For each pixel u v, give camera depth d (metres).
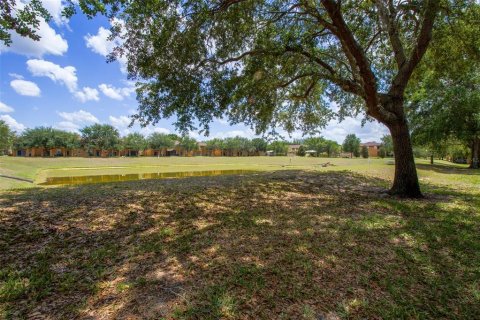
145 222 4.96
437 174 15.61
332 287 2.92
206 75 7.77
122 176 17.83
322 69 9.98
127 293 2.76
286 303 2.62
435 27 8.54
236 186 8.59
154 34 6.74
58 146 49.25
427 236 4.46
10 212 5.03
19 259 3.50
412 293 2.86
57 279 3.04
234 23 7.60
